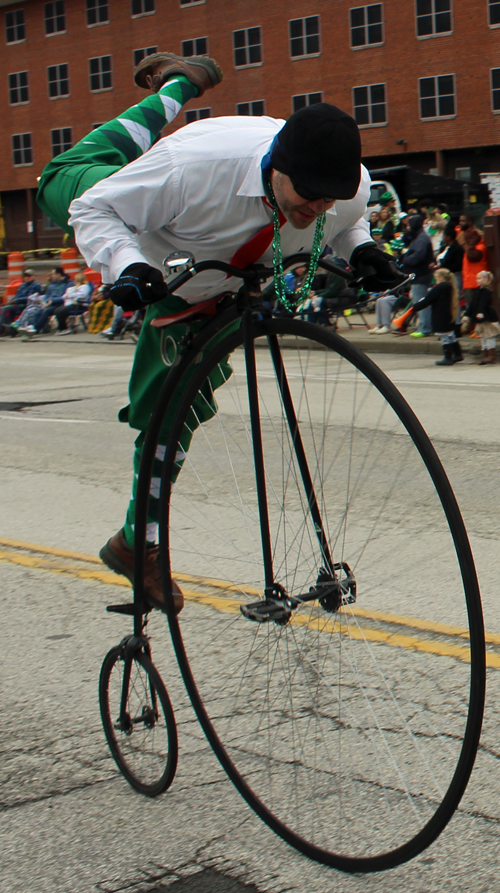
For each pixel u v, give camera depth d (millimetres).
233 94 42125
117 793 2666
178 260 2246
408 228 16031
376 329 16781
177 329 2727
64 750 2928
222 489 5801
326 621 2455
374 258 2520
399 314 16719
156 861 2322
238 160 2293
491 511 5359
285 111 41031
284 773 2607
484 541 4816
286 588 2426
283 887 2184
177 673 3400
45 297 23484
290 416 2393
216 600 4129
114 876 2266
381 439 5410
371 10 38312
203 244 2408
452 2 36656
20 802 2635
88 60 46188
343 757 2557
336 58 39438
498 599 4012
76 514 5941
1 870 2316
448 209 24562
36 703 3271
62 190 2885
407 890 2133
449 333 13195
